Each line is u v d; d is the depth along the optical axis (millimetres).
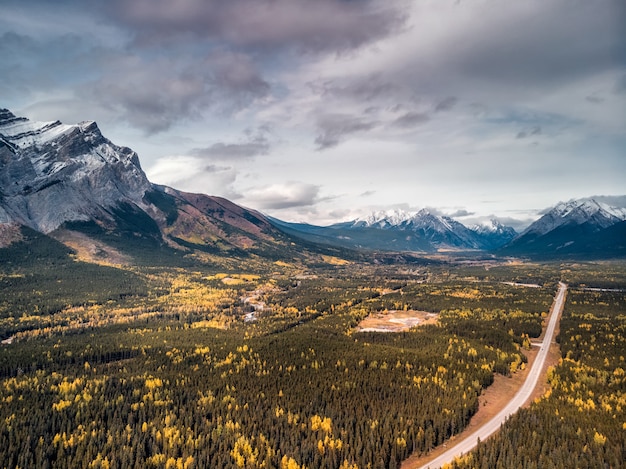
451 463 123000
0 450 130000
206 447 132125
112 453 126500
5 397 165250
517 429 138000
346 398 164625
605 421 141875
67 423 145625
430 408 153500
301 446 131375
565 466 118500
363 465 122562
